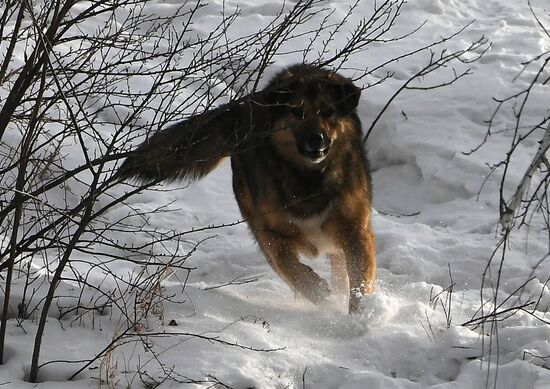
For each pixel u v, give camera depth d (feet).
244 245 41.73
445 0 74.49
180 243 41.73
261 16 70.13
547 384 24.89
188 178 37.29
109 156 24.71
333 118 33.73
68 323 28.81
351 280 33.19
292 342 28.63
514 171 47.37
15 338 27.14
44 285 32.32
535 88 56.85
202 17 70.79
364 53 64.13
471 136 52.11
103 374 24.80
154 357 25.62
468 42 66.44
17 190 24.09
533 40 66.54
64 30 26.73
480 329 30.32
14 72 30.48
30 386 23.95
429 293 34.12
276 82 33.55
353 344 28.68
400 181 50.80
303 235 34.45
